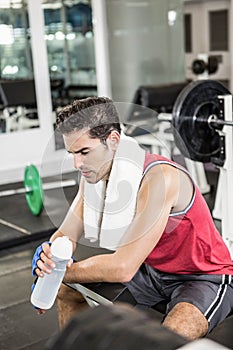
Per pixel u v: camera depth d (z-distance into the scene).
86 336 0.67
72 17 5.34
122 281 1.56
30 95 5.21
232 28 6.81
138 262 1.53
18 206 4.18
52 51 5.30
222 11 7.29
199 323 1.45
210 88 2.68
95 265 1.59
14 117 5.20
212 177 4.70
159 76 6.00
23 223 3.74
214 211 3.56
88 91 5.61
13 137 5.11
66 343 0.67
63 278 1.67
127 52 5.77
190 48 7.89
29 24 5.05
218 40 7.48
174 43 5.91
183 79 6.01
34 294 1.65
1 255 3.26
